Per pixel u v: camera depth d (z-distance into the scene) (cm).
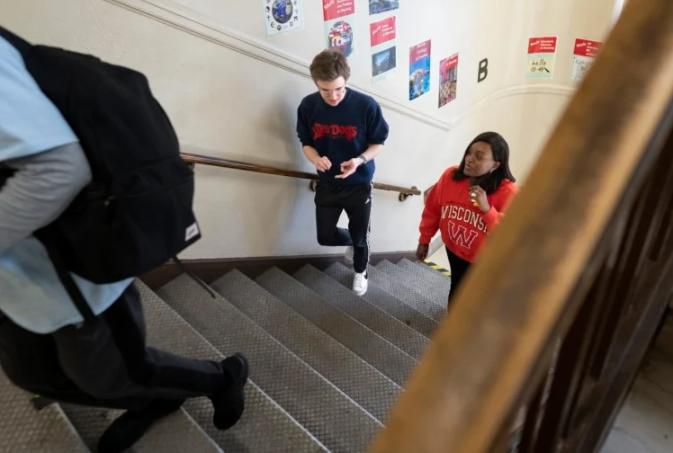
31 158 69
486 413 36
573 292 38
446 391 36
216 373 131
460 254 206
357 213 253
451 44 352
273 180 253
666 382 128
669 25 38
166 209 84
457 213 199
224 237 242
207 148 213
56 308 86
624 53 38
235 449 142
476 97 416
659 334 132
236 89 215
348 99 224
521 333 36
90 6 164
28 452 121
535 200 38
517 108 466
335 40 252
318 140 235
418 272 369
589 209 37
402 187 352
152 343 177
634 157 38
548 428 74
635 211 62
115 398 109
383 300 290
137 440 133
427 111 354
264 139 237
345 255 333
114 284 93
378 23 276
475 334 37
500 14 395
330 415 164
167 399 134
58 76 73
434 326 271
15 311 85
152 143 81
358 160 229
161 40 184
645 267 92
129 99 79
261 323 218
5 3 149
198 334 181
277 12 218
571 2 400
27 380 98
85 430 138
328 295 274
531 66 441
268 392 171
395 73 305
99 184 77
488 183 188
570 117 39
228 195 233
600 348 86
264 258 271
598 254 39
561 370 66
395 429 37
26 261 82
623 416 122
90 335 91
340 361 200
